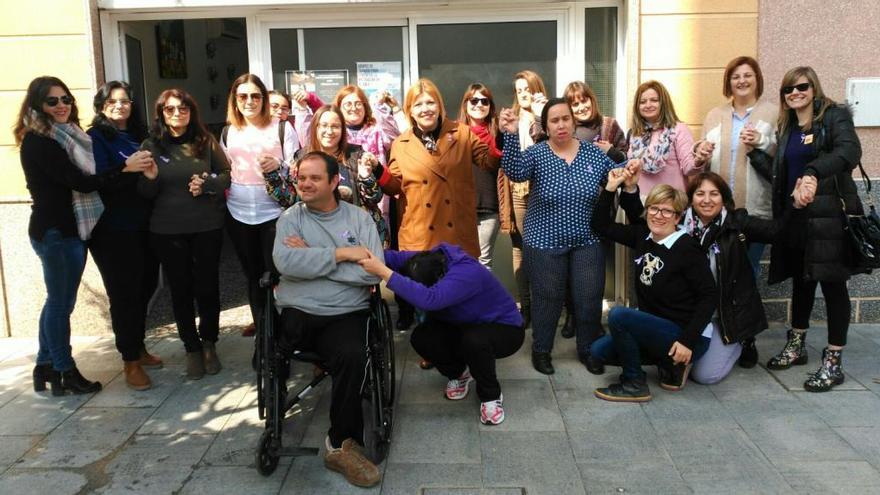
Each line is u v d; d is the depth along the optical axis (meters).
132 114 4.19
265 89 4.22
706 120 4.52
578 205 4.07
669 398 3.88
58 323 3.97
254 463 3.29
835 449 3.29
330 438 3.21
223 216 4.27
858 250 3.73
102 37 5.02
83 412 3.85
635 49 4.87
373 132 4.50
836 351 3.96
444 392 4.01
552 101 4.00
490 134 4.56
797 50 4.84
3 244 5.02
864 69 4.85
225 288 6.52
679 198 3.79
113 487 3.10
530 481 3.08
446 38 5.27
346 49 5.30
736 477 3.07
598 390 3.89
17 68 4.88
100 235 4.03
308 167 3.28
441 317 3.65
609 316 3.85
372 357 3.21
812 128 3.88
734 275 3.90
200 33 9.21
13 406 3.94
